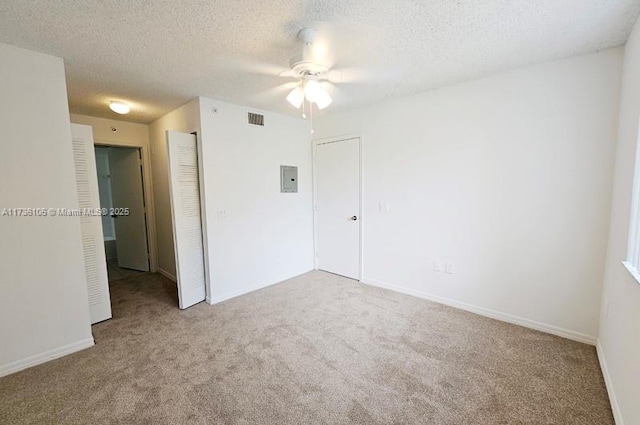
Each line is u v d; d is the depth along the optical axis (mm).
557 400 1757
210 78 2604
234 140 3414
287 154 4035
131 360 2207
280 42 1980
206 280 3344
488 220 2789
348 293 3529
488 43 2047
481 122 2752
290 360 2186
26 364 2125
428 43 2037
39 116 2125
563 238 2408
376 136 3574
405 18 1721
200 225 3320
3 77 1975
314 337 2514
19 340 2100
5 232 2023
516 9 1641
